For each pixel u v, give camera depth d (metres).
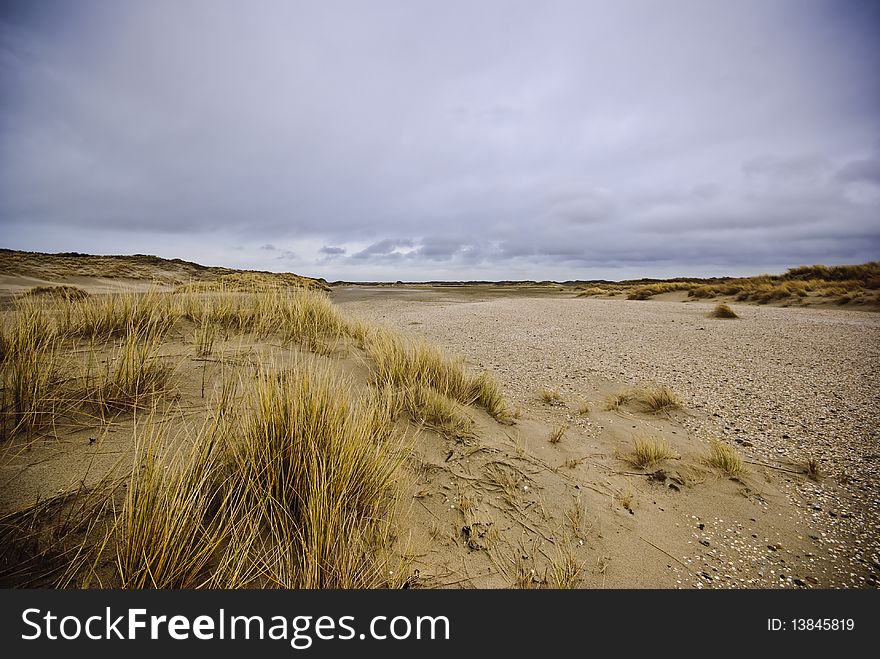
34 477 1.92
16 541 1.58
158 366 3.25
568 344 8.62
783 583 2.24
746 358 7.14
